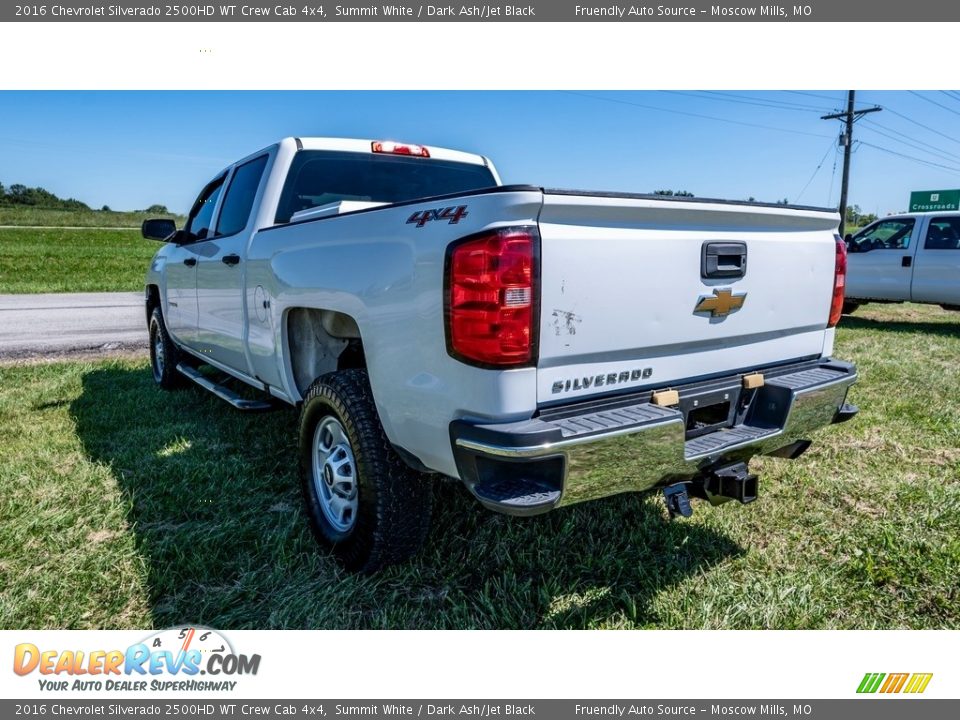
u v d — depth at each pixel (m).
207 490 3.52
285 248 3.21
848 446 4.29
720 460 2.52
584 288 2.13
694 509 3.33
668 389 2.47
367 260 2.52
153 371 6.21
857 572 2.79
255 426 4.63
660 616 2.51
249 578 2.71
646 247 2.28
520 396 2.06
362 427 2.60
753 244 2.62
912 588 2.67
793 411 2.68
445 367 2.17
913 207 38.22
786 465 3.95
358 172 4.02
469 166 4.54
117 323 10.80
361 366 3.44
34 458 4.00
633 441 2.14
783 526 3.18
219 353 4.39
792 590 2.62
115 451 4.16
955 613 2.53
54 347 8.47
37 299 14.62
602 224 2.18
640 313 2.29
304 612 2.52
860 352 7.58
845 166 27.80
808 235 2.91
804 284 2.89
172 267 5.21
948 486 3.57
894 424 4.71
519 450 1.96
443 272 2.13
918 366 6.68
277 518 3.23
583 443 2.03
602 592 2.67
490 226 2.02
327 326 3.18
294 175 3.78
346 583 2.69
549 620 2.51
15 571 2.74
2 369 6.79
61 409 5.19
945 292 10.05
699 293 2.46
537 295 2.03
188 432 4.52
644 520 3.19
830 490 3.58
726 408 2.69
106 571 2.75
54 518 3.15
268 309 3.40
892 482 3.66
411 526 2.64
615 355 2.28
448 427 2.19
